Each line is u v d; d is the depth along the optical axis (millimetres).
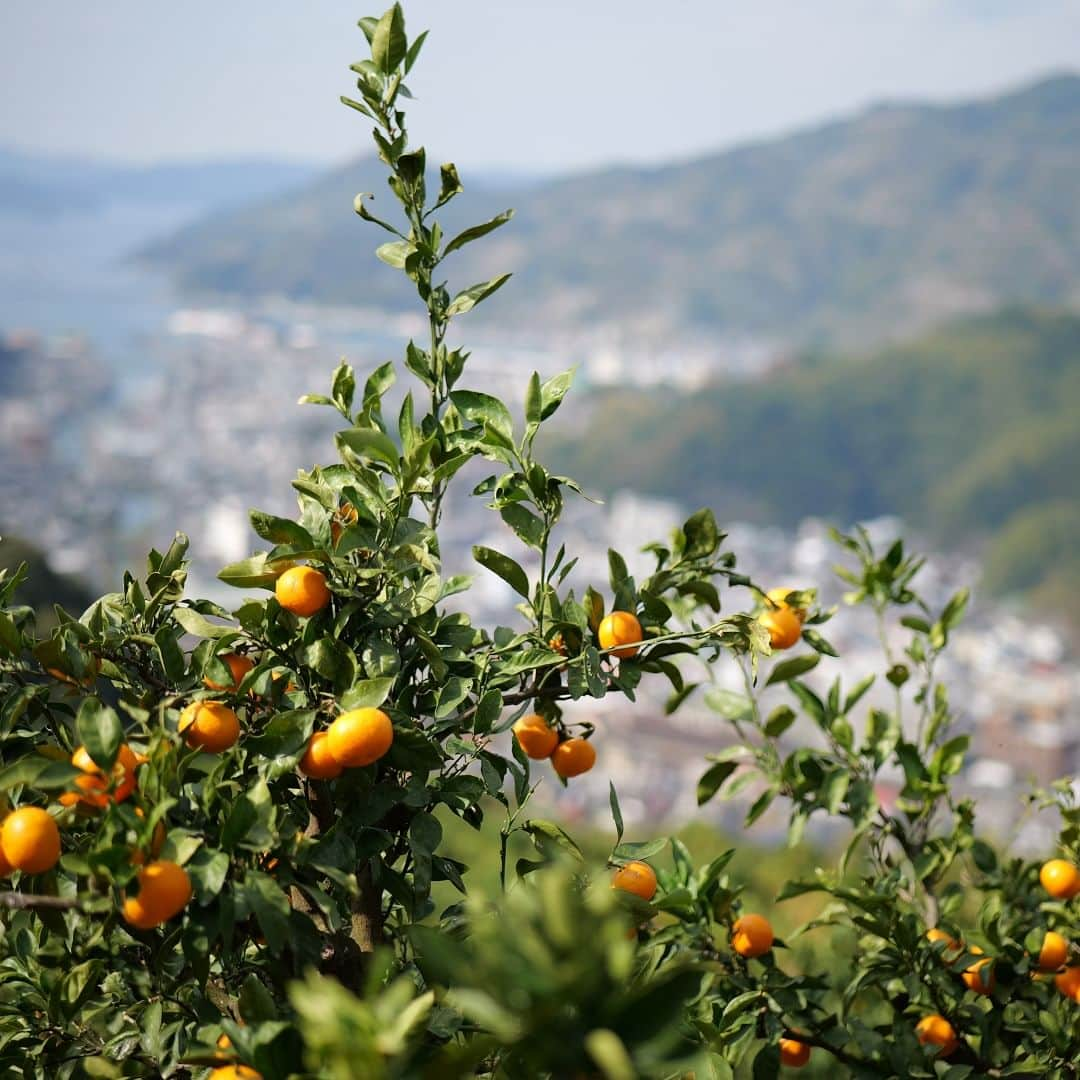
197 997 1979
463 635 2244
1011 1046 2564
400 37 2279
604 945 1500
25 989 2234
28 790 2107
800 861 5469
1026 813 2791
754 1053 2674
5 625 2094
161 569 2250
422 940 1547
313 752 1991
